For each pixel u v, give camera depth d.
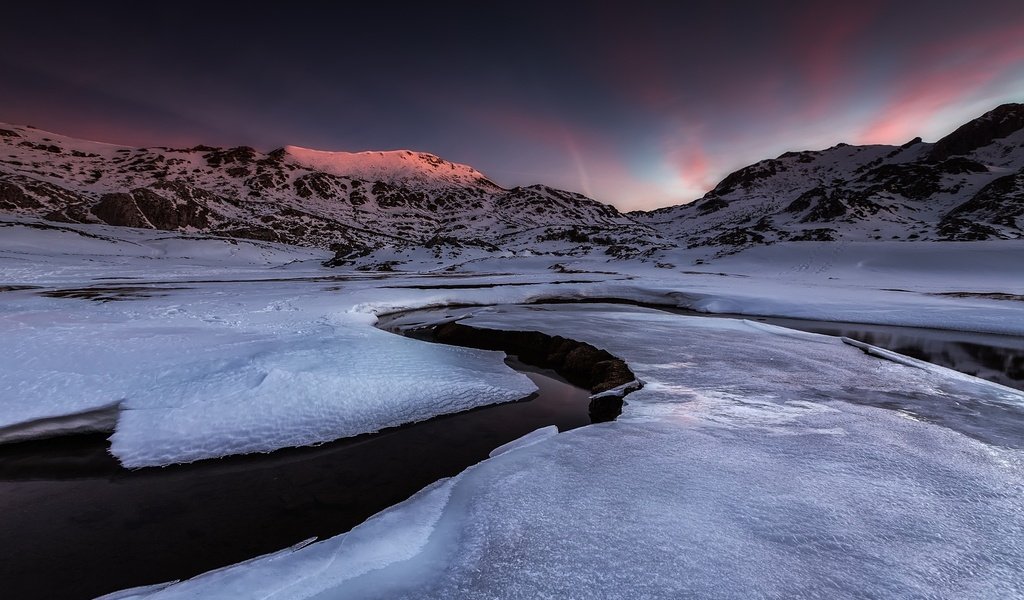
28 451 7.57
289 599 3.66
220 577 4.02
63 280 35.09
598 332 17.89
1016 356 16.16
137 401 8.67
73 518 5.77
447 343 17.53
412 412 9.59
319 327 15.90
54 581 4.59
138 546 5.18
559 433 7.89
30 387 8.85
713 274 62.97
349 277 52.38
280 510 5.99
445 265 80.56
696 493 5.20
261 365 10.34
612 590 3.61
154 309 17.92
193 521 5.72
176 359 10.70
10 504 6.09
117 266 55.41
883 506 4.96
